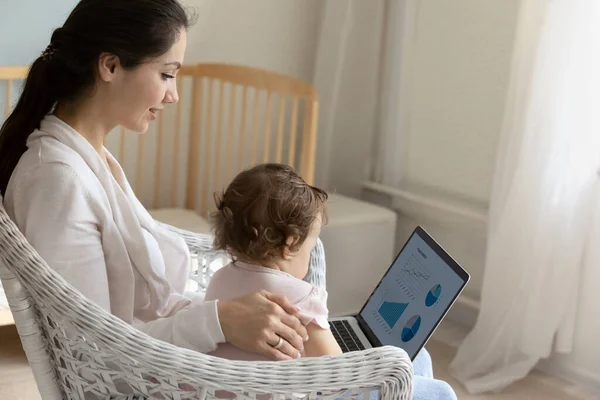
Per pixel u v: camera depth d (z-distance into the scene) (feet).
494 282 8.55
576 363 8.52
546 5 7.92
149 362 3.79
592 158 7.93
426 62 10.08
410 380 4.02
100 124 4.57
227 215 4.52
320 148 10.52
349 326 5.69
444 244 10.02
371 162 10.84
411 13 10.03
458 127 9.76
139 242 4.66
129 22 4.30
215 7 10.03
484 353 8.61
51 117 4.49
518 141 8.33
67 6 9.18
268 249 4.43
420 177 10.32
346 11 10.12
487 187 9.48
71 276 4.21
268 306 4.19
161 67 4.45
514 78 8.39
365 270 9.75
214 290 4.64
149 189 10.21
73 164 4.26
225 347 4.27
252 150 9.69
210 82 9.76
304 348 4.34
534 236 8.18
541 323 8.18
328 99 10.37
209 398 3.86
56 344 4.18
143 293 4.80
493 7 9.19
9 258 4.00
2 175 4.50
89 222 4.31
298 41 10.70
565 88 7.89
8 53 8.96
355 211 9.73
